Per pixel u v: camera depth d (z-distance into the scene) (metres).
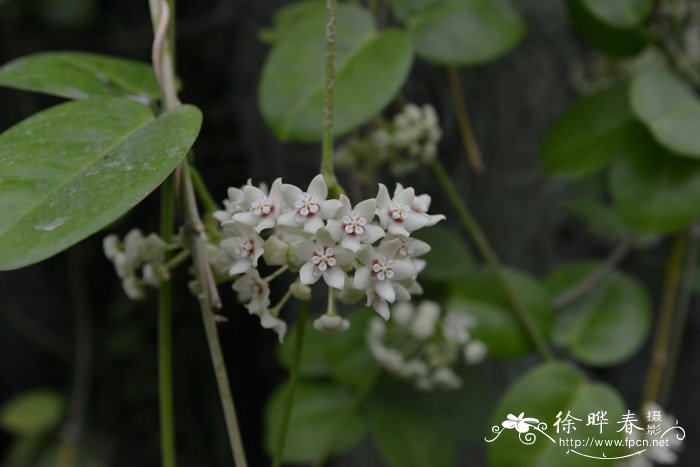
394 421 0.65
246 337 1.17
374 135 0.62
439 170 0.62
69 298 1.21
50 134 0.47
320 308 0.89
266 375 1.18
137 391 1.18
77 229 0.45
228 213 0.48
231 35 1.08
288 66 0.56
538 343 0.62
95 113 0.48
